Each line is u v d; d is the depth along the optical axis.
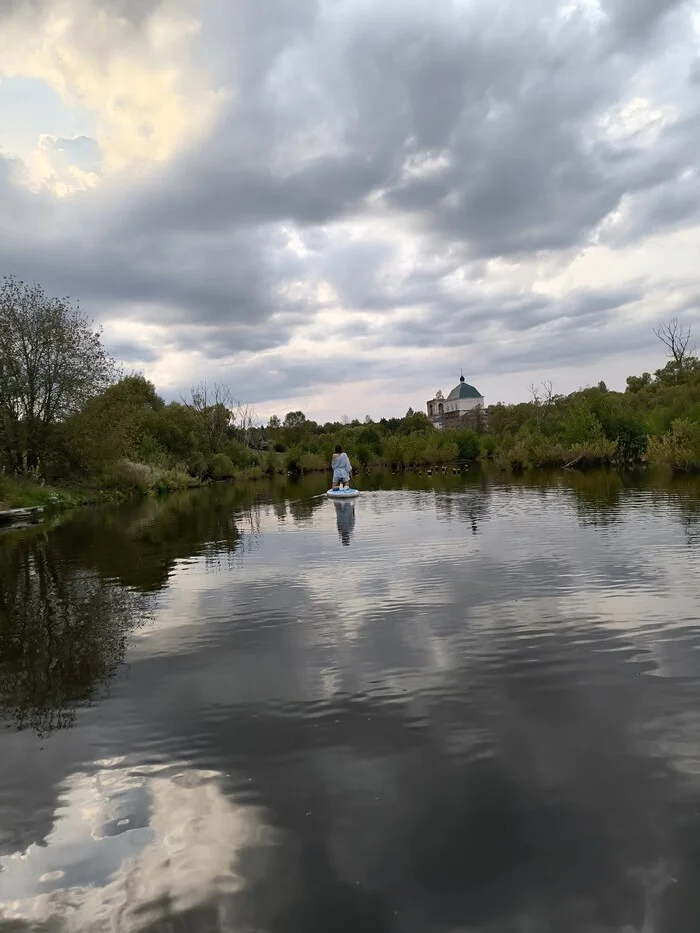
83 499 28.84
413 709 4.43
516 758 3.67
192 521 19.03
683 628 5.98
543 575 8.55
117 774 3.76
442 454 58.31
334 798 3.35
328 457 59.72
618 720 4.11
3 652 6.36
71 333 28.98
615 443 36.47
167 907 2.62
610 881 2.62
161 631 6.82
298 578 9.36
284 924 2.48
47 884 2.80
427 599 7.59
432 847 2.90
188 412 55.44
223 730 4.28
